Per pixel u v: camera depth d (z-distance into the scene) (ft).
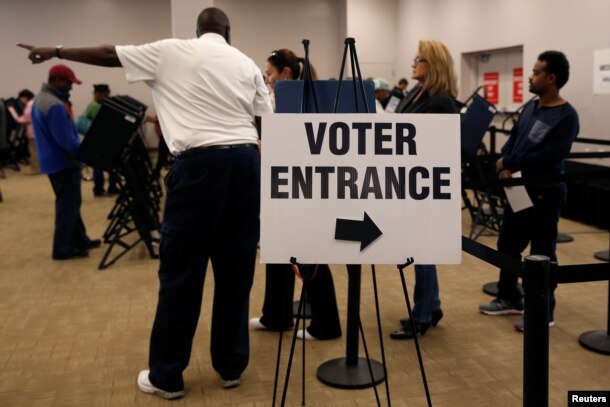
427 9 36.14
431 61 9.56
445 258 5.93
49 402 7.89
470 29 31.14
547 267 5.32
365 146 5.94
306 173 5.93
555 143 10.17
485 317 10.95
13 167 36.83
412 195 5.93
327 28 44.42
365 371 8.43
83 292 12.80
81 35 42.37
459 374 8.59
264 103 8.16
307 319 10.88
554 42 24.08
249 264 8.05
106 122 14.32
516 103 29.73
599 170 9.76
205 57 7.64
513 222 10.73
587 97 21.98
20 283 13.50
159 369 7.88
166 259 7.72
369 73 41.29
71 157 15.16
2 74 41.70
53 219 21.25
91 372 8.80
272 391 8.11
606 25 20.97
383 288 12.68
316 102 7.27
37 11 41.68
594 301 11.75
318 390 8.12
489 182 9.58
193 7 19.03
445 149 5.95
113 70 42.93
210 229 7.61
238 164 7.60
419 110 9.60
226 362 8.12
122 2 42.63
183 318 7.77
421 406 7.67
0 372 8.82
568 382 8.32
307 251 5.93
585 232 18.25
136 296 12.50
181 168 7.48
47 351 9.59
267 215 5.93
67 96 15.30
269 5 43.75
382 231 5.93
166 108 7.64
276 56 10.55
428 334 10.12
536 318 5.34
